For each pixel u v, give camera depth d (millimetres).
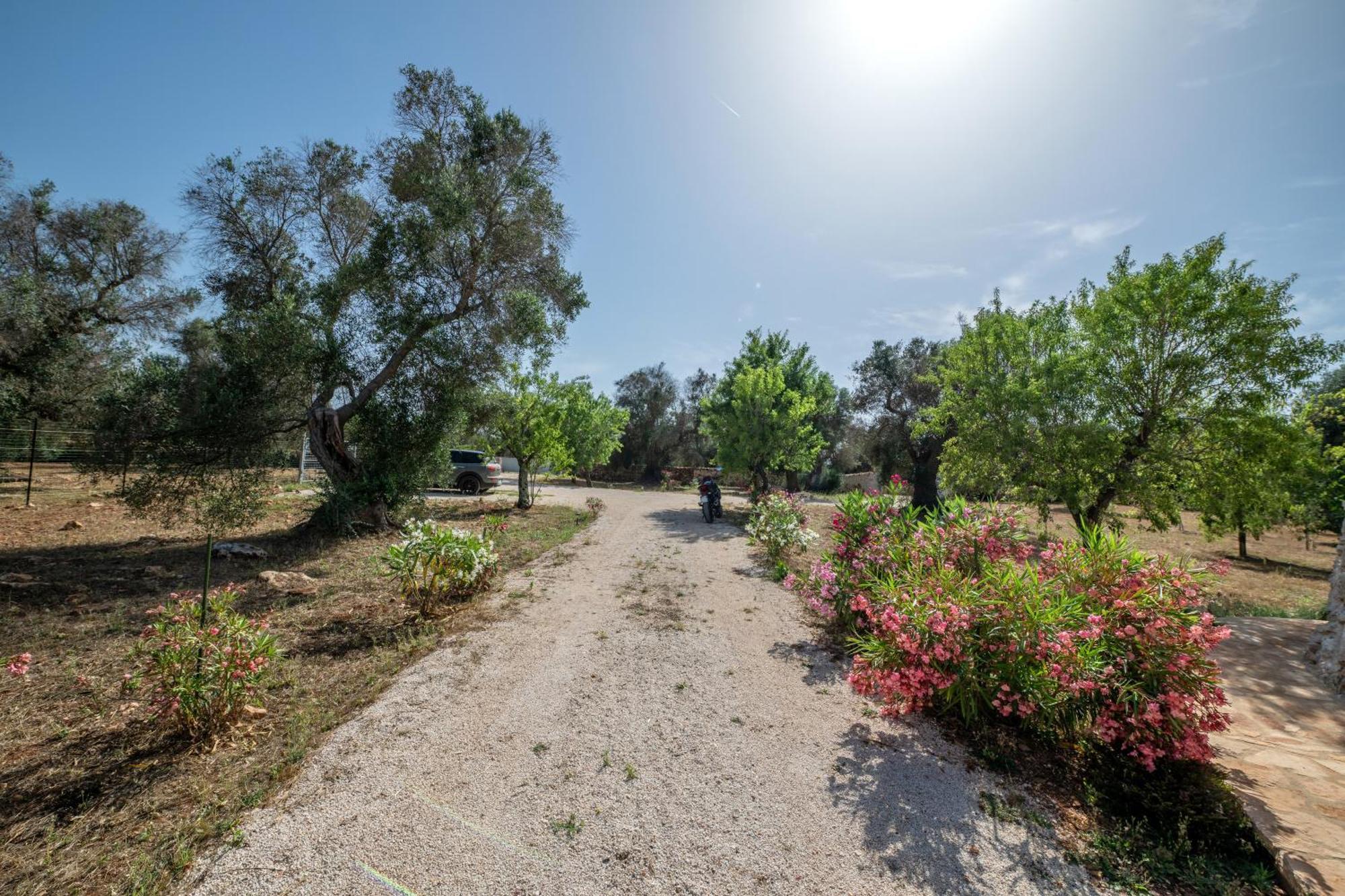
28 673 4277
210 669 3396
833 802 3008
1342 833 2795
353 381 11062
